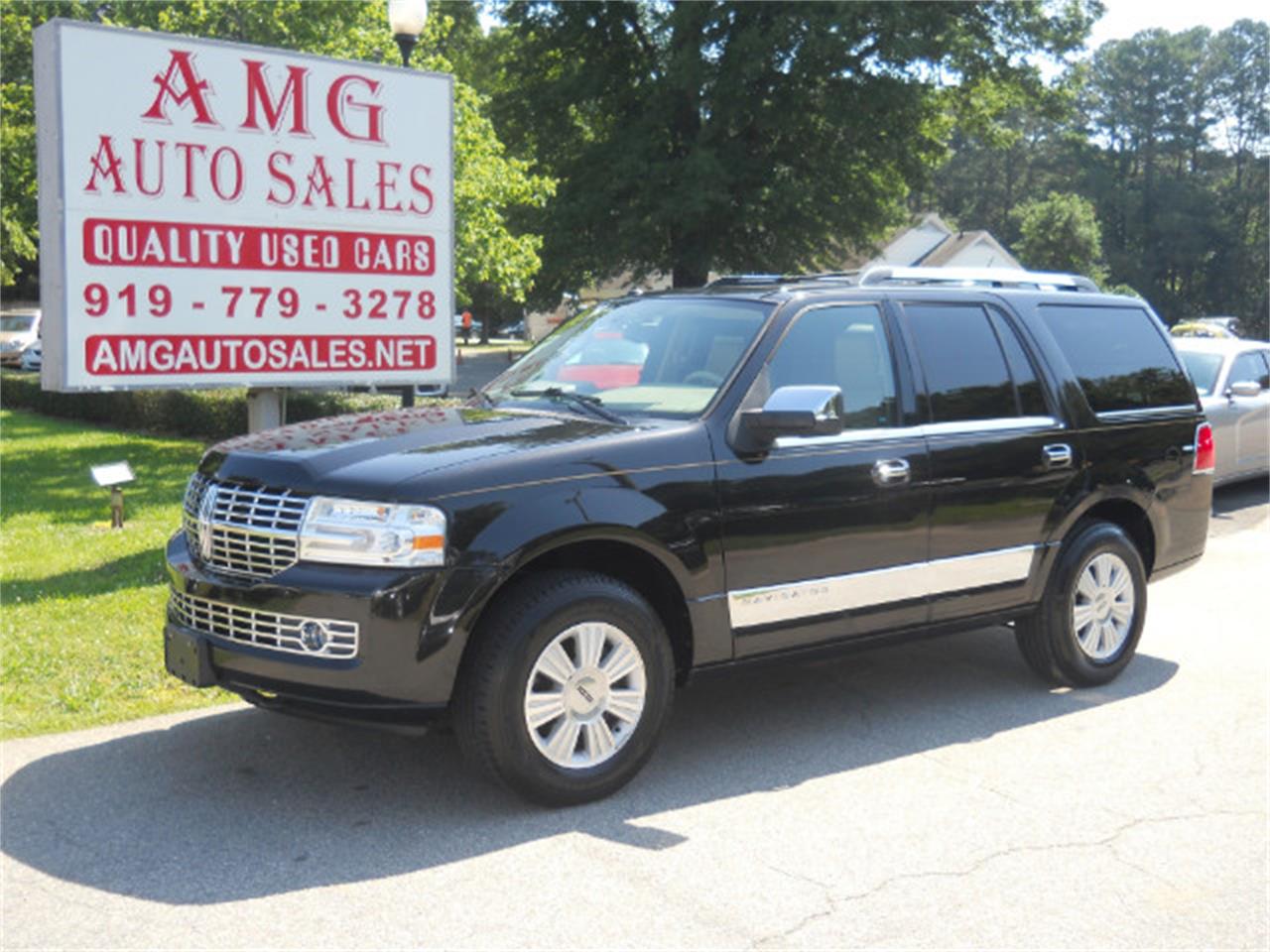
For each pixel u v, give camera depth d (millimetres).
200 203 8945
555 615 4539
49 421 22250
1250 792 5027
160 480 13945
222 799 4750
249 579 4566
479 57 40500
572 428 5000
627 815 4676
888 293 5871
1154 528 6750
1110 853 4422
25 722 5574
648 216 32438
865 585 5477
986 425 5965
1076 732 5777
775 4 31859
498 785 4605
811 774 5164
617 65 35969
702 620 4980
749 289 5871
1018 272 6773
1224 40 116062
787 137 33969
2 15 25922
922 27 31766
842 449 5395
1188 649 7355
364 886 4043
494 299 66500
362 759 5207
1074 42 34781
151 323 8812
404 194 9938
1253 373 14000
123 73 8539
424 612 4328
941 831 4590
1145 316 7086
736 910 3926
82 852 4273
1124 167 114812
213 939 3678
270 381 9398
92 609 7344
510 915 3857
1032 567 6141
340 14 20328
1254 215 112500
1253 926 3889
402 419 5297
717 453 5031
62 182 8359
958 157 121312
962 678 6684
